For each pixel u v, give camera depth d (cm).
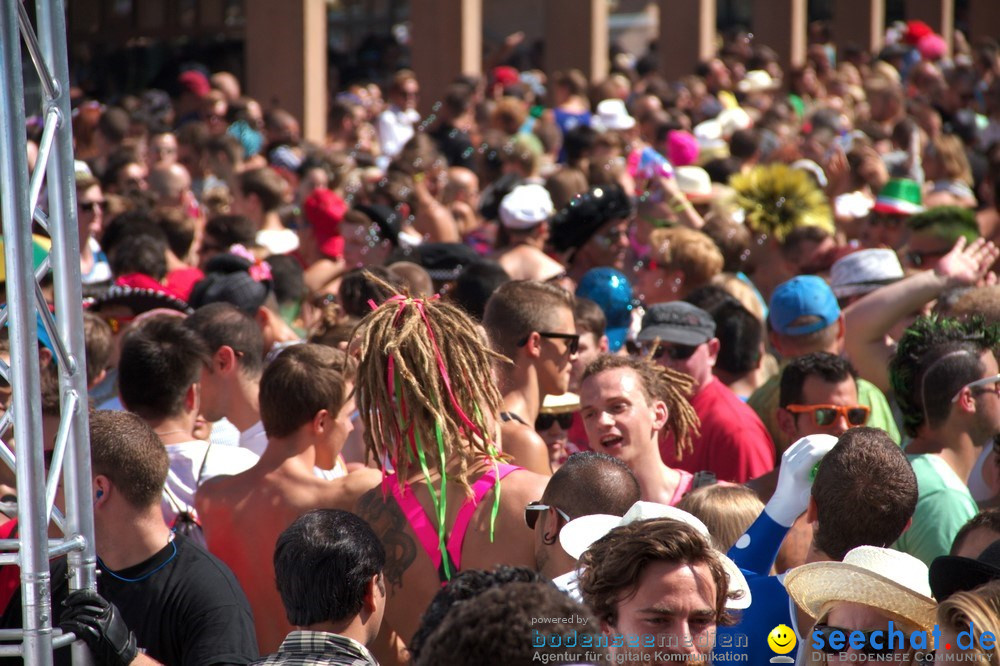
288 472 770
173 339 854
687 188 1780
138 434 664
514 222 1463
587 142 2230
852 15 5322
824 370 883
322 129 3378
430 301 694
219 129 2705
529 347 850
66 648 642
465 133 2645
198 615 649
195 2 4159
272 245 1730
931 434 848
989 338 858
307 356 790
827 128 2316
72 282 606
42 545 568
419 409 663
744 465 941
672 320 994
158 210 1501
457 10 3631
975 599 463
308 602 586
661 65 4659
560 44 4231
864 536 616
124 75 4141
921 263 1283
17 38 561
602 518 613
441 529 651
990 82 3541
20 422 564
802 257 1421
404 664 667
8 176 559
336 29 4994
